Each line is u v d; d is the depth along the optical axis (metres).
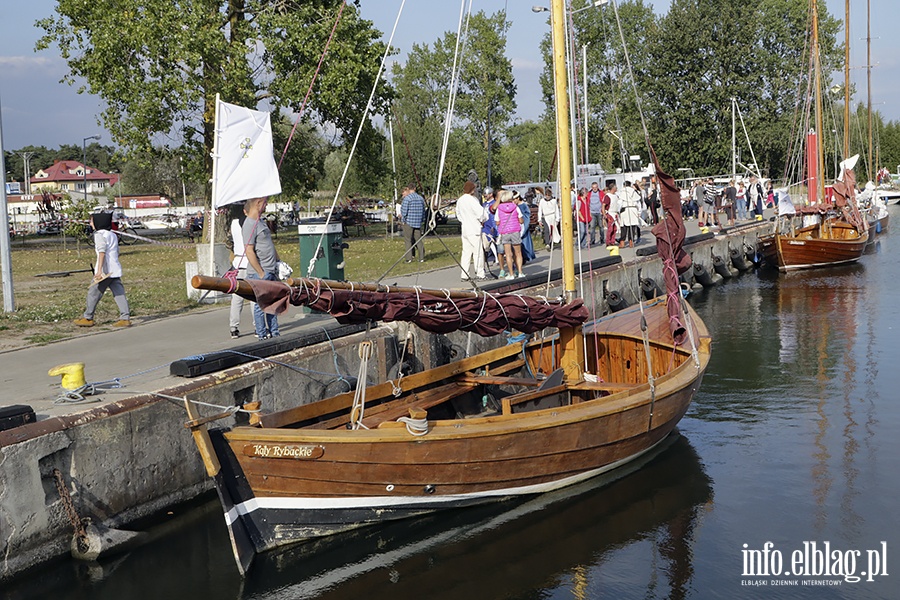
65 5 24.77
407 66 59.78
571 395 9.40
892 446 9.46
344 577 6.79
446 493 7.61
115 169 115.00
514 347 10.72
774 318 18.12
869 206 40.34
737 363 13.93
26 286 19.14
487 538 7.50
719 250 25.42
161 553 7.14
